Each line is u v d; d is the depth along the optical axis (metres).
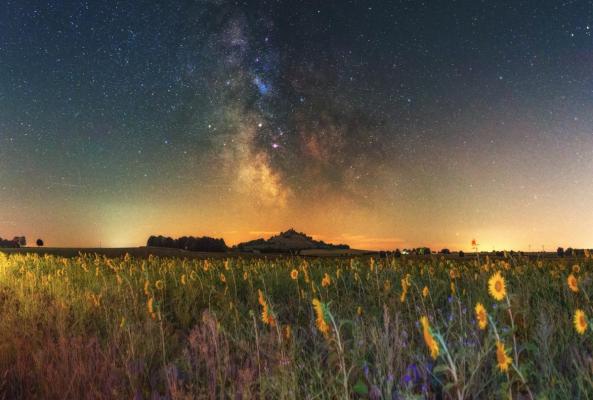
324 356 4.77
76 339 5.64
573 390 3.43
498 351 2.88
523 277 8.09
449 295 7.63
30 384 4.56
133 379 4.36
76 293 9.73
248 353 5.03
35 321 7.33
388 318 4.77
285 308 7.62
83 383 4.29
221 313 6.92
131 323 6.39
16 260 17.72
